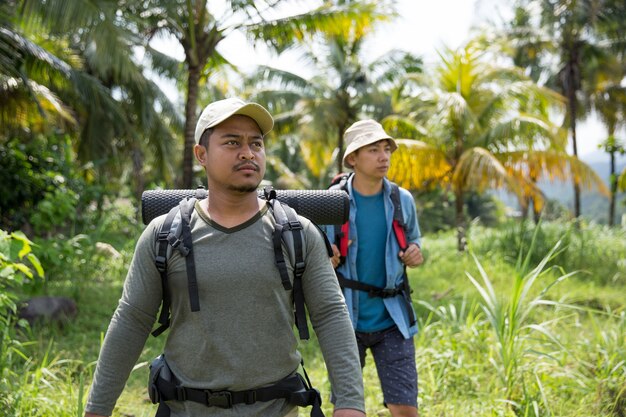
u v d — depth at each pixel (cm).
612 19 2147
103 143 1518
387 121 1388
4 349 412
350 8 1113
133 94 1706
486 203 4238
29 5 848
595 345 493
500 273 991
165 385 185
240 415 181
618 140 1567
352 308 330
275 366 183
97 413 184
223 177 178
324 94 2025
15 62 1078
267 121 182
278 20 1141
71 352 555
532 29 2267
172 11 1157
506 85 1351
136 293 184
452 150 1341
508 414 383
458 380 452
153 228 185
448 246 1405
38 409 378
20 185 940
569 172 1272
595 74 2380
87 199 1021
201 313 177
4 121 1188
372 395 447
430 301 793
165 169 1914
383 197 341
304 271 186
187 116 1224
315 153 2038
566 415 390
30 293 648
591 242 1172
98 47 899
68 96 1469
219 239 179
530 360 465
